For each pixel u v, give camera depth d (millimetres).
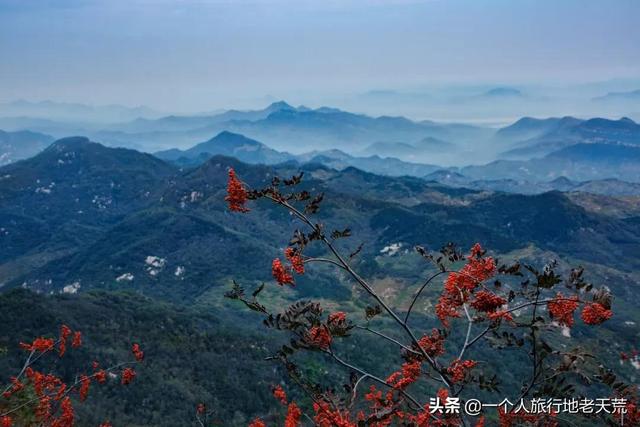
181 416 93562
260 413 97562
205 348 129250
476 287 10898
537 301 9875
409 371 11109
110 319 135500
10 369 89562
